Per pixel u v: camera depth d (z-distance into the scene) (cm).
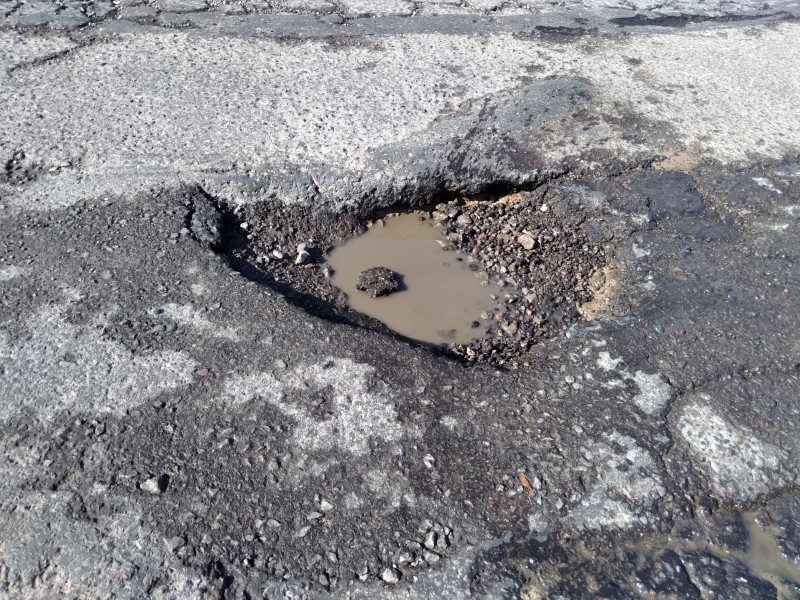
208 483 160
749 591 148
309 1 397
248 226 254
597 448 172
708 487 166
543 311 234
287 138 281
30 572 145
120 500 156
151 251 225
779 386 191
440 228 272
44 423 171
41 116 286
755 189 270
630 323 210
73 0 376
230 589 143
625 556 153
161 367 187
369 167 270
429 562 149
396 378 188
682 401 185
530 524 156
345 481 162
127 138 276
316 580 145
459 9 400
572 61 351
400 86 321
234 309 207
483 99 313
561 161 280
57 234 230
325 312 228
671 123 306
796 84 342
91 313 202
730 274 231
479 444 172
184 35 354
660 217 257
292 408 178
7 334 194
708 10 417
